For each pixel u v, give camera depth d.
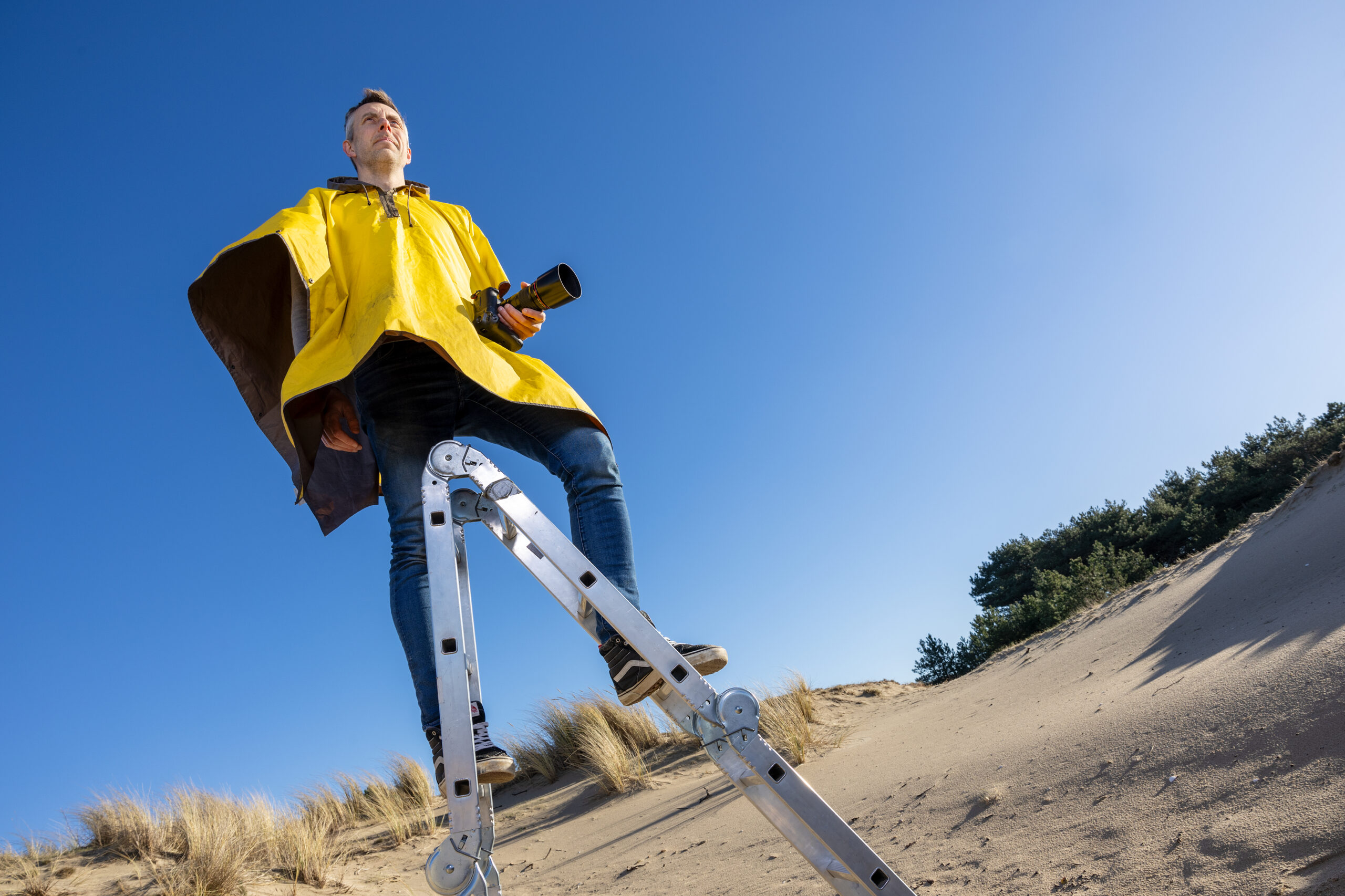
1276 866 1.59
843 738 6.55
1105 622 7.02
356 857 6.34
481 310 2.14
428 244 2.20
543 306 2.08
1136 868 1.87
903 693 9.54
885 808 3.38
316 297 2.07
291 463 2.38
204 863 5.16
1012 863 2.23
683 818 4.90
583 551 1.96
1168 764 2.38
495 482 1.67
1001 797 2.84
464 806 1.47
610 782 7.04
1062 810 2.47
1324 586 3.59
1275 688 2.44
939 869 2.42
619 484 2.04
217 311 2.25
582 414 2.04
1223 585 5.24
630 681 1.65
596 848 5.01
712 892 3.04
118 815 6.36
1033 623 14.76
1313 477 6.25
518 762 9.05
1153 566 18.64
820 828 1.39
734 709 1.48
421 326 1.92
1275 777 1.97
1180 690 3.06
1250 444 29.75
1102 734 2.95
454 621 1.57
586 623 1.79
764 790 1.52
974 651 15.39
